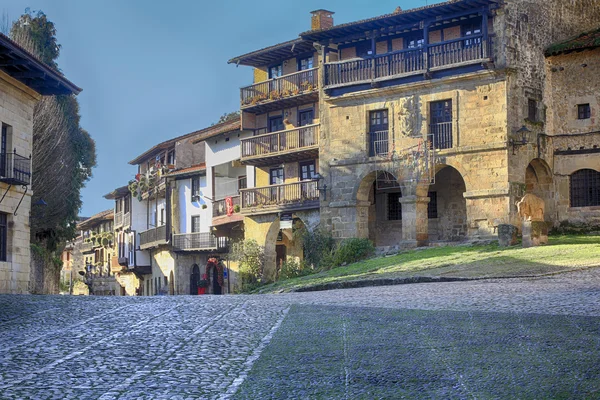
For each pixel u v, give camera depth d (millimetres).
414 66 38562
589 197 37719
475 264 28297
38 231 46500
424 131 38500
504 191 36094
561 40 39594
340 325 13680
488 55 36375
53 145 43938
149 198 64500
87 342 12664
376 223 42906
